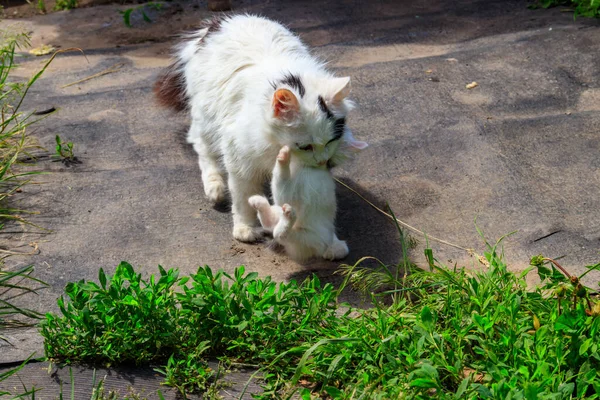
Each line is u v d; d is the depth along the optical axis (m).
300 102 1.70
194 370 1.60
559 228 1.86
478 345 1.60
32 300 1.75
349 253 1.85
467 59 2.39
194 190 2.01
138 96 2.33
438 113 2.19
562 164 2.02
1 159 2.06
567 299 1.61
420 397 1.51
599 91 2.23
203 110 1.92
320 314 1.65
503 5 2.70
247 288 1.66
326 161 1.74
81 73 2.46
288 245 1.78
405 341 1.59
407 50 2.48
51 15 2.91
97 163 2.09
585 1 2.58
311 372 1.57
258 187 1.87
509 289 1.65
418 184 1.99
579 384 1.51
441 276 1.71
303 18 2.71
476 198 1.95
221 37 1.93
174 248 1.87
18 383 1.61
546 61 2.35
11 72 2.45
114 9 2.93
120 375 1.62
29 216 1.94
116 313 1.63
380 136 2.13
